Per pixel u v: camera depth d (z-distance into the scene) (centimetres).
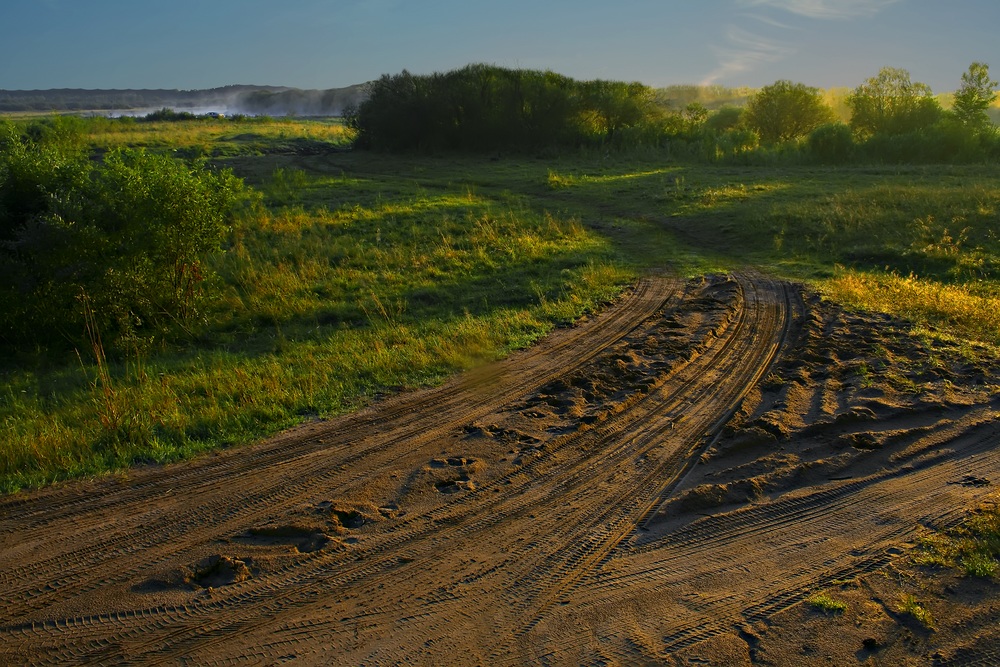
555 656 433
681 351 980
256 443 718
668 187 2566
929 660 423
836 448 687
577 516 586
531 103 4247
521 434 729
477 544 550
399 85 4384
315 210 2230
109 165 1351
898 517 574
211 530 567
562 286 1364
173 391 852
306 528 562
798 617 460
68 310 1236
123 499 615
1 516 590
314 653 439
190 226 1302
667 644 440
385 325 1186
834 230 1786
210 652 441
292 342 1124
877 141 3441
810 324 1098
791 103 4503
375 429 748
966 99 3841
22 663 432
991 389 820
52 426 755
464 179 3073
